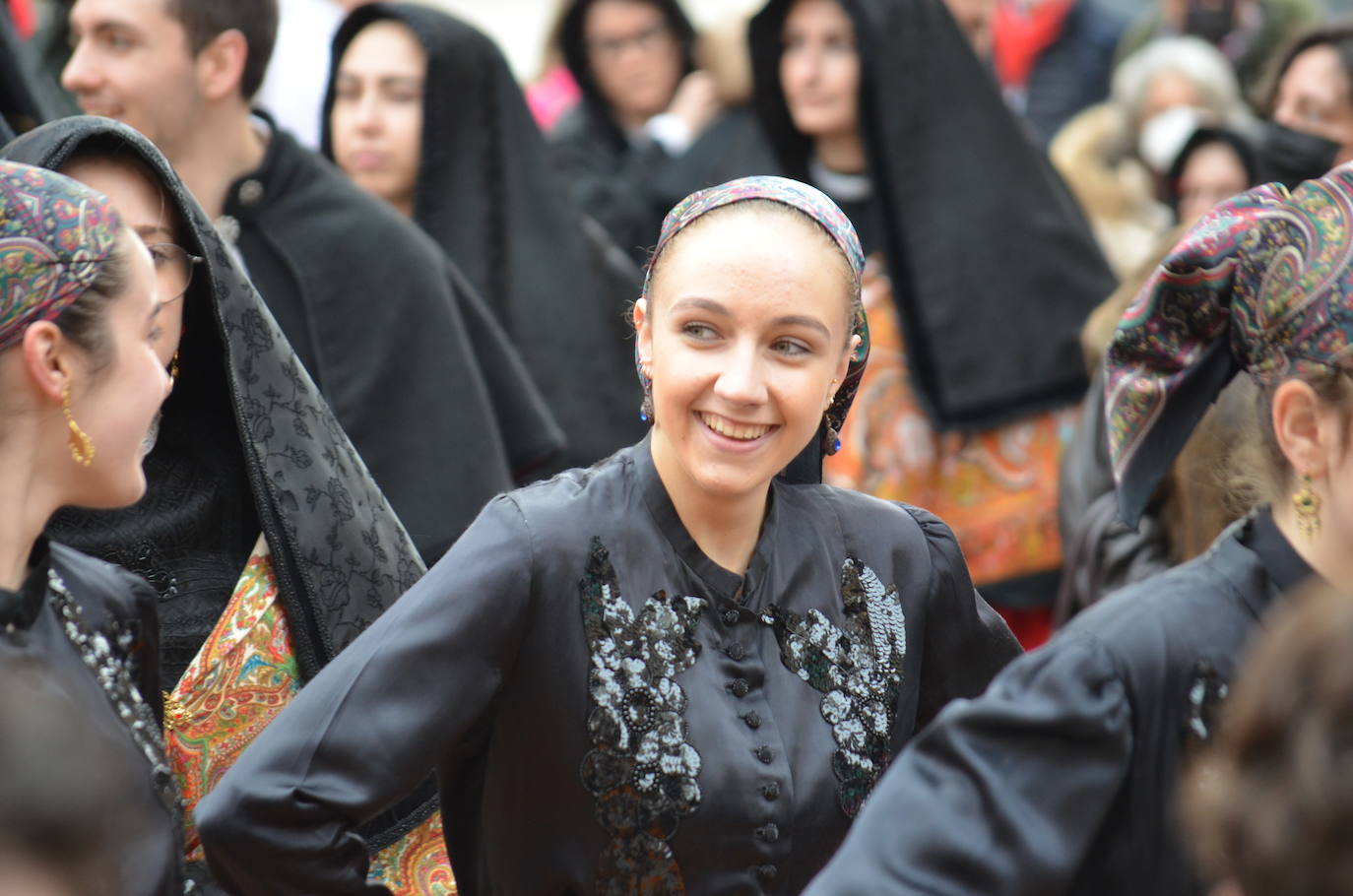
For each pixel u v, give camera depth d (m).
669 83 22.38
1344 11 30.41
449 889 9.23
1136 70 21.70
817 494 8.21
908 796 6.23
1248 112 22.80
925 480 16.31
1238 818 4.59
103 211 7.25
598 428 16.11
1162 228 20.28
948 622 8.27
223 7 12.38
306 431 9.31
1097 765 6.19
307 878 7.10
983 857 6.04
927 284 16.48
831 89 16.73
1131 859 6.33
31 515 7.24
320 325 12.70
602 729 7.29
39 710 4.14
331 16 19.61
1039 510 16.42
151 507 9.12
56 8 16.09
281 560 9.07
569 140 21.91
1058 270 16.83
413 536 12.56
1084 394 16.67
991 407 16.38
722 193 7.55
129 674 7.88
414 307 13.00
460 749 7.94
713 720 7.37
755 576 7.72
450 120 15.77
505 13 35.56
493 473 12.96
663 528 7.66
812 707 7.62
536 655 7.39
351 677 7.22
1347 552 6.49
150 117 12.37
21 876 3.98
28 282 6.95
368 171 15.98
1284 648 4.66
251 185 12.77
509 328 15.83
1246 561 6.63
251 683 8.99
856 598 7.93
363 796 7.07
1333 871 4.38
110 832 4.14
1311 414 6.54
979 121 16.97
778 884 7.34
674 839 7.23
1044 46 27.06
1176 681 6.34
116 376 7.25
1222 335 7.23
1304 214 6.68
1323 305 6.52
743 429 7.34
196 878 8.48
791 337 7.35
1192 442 10.37
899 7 16.72
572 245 16.36
